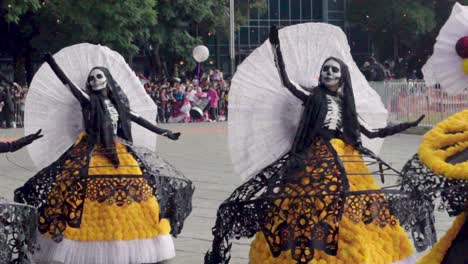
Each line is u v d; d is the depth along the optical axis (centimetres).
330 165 795
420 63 4950
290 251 776
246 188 829
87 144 984
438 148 651
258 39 5356
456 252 643
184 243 1108
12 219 721
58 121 1045
